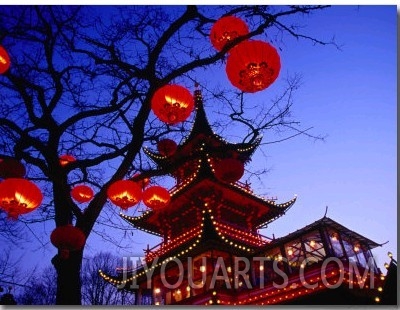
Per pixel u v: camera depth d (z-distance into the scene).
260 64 4.48
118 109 6.04
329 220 14.14
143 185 6.79
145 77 5.97
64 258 5.31
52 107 5.83
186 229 21.69
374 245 15.01
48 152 5.66
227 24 5.32
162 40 5.95
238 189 21.44
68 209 5.82
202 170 20.59
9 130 6.30
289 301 14.73
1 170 5.35
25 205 5.12
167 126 6.81
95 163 5.89
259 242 20.31
